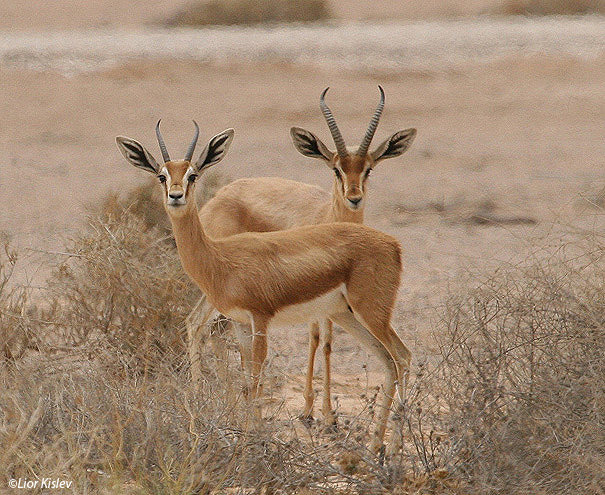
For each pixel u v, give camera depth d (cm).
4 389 2112
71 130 7769
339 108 8556
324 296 2430
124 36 13988
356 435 2262
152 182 3631
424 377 2334
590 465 1889
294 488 1981
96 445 2034
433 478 1983
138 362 2533
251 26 15938
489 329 2253
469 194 5772
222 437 2011
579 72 10356
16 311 2702
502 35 13550
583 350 2145
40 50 11694
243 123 8025
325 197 3067
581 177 6206
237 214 3055
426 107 8700
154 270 2769
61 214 5178
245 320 2448
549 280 2378
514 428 2019
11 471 1934
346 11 19075
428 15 18488
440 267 4216
